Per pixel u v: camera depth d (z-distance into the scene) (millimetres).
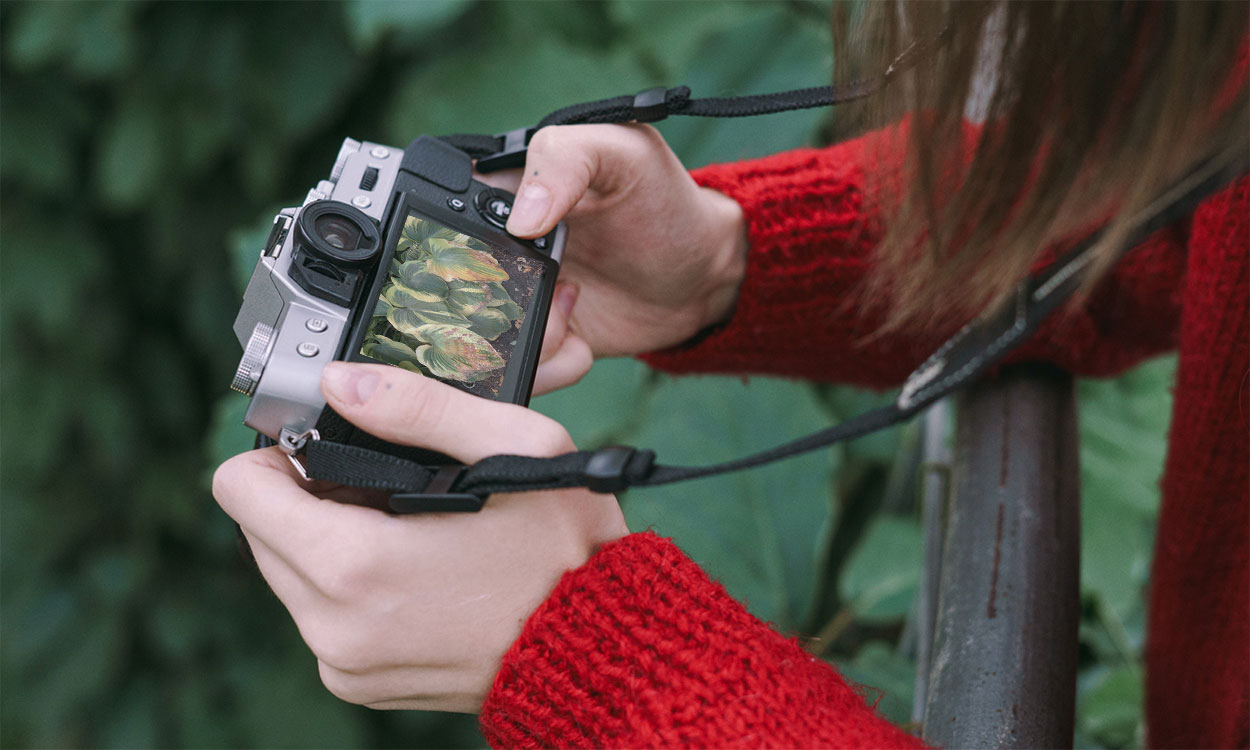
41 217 1392
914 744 447
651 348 751
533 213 566
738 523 878
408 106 1047
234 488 479
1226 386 576
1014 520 571
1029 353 667
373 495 525
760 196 690
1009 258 437
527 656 454
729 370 788
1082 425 933
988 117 436
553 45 1037
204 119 1210
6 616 1453
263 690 1413
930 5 414
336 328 518
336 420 496
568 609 456
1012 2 393
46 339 1412
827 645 875
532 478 426
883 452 964
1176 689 700
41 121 1311
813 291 708
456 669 481
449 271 564
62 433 1406
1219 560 634
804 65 998
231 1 1206
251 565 548
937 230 476
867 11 463
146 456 1521
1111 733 805
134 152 1188
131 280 1479
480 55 1047
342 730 1380
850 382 792
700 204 676
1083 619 905
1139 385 966
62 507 1513
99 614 1467
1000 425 631
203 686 1457
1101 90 396
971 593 549
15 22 1223
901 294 605
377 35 958
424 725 1395
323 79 1191
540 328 579
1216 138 406
